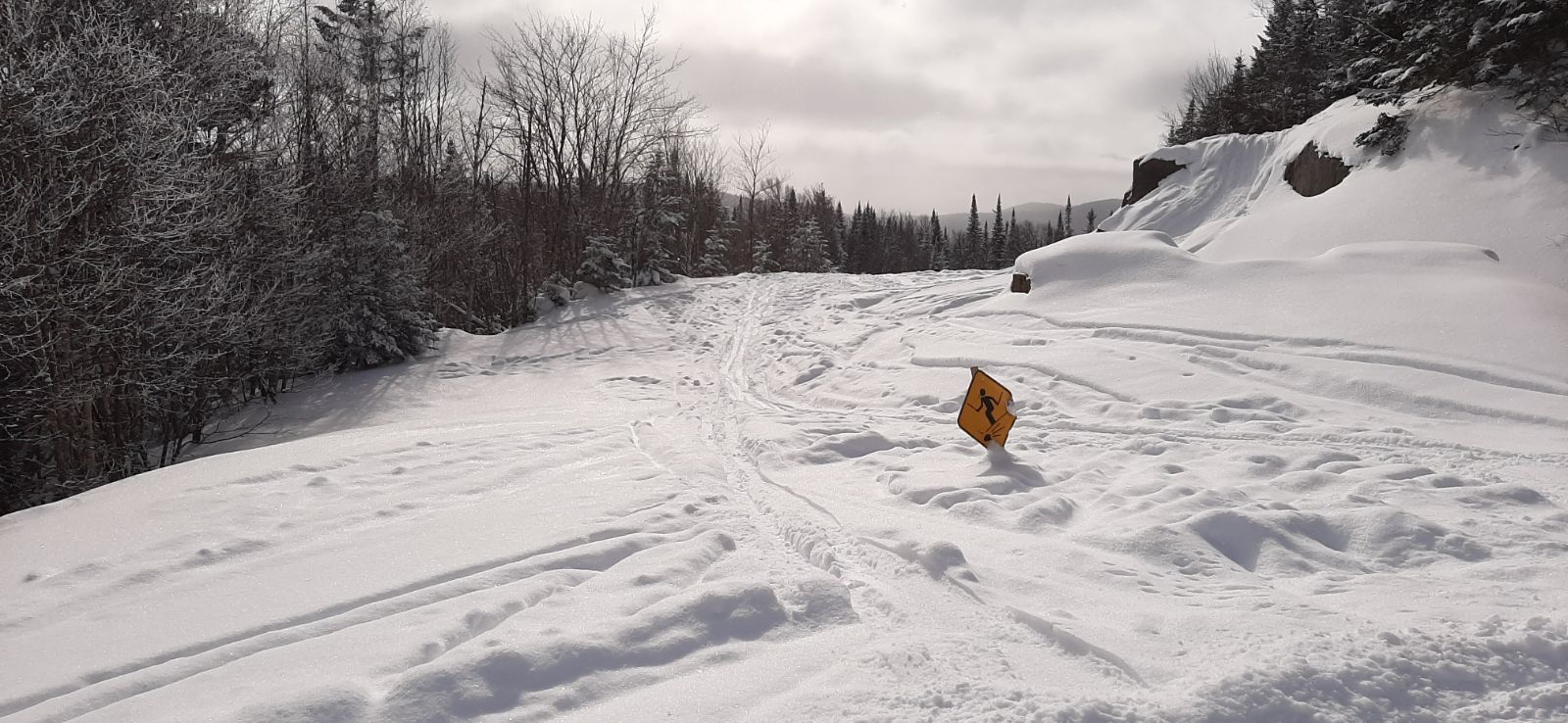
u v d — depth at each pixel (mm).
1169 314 13391
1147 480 6430
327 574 4629
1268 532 5102
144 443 13945
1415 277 12906
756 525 5738
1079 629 3703
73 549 5242
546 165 25516
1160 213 26484
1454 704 3076
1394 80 20656
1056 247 17250
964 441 8523
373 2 22844
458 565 4680
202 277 12516
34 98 9781
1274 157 25266
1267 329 11961
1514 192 16562
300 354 15531
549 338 19984
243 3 14969
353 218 18234
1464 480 6340
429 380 17000
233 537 5383
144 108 11320
